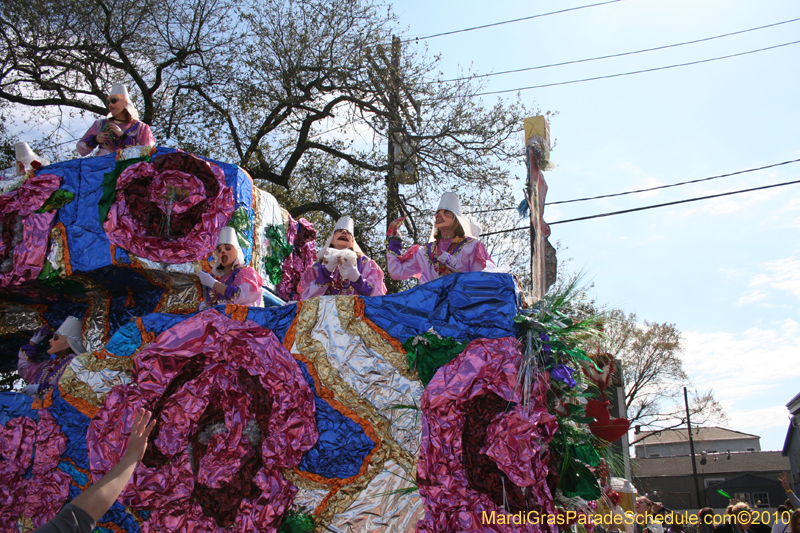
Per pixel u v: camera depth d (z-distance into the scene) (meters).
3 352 6.74
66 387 4.44
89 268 4.88
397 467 3.88
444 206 5.00
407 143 13.34
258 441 4.02
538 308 4.18
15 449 4.45
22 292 5.28
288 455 3.96
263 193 5.78
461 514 3.68
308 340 4.16
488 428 3.75
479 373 3.84
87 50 12.63
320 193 14.30
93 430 4.14
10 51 11.98
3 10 11.89
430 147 13.48
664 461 42.56
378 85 13.20
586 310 4.34
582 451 4.05
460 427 3.80
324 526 3.87
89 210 5.00
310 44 13.41
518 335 3.96
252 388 4.11
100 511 1.92
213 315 4.30
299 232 6.80
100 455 4.09
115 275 5.02
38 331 5.86
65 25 12.27
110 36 12.84
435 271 4.92
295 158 13.95
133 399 4.15
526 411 3.74
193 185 4.97
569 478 3.99
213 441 4.04
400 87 13.23
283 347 4.18
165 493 4.00
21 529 4.34
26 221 5.05
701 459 40.94
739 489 35.16
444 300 4.07
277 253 6.04
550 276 7.01
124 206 4.91
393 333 4.08
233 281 4.85
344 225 5.60
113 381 4.39
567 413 4.12
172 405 4.12
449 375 3.86
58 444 4.43
